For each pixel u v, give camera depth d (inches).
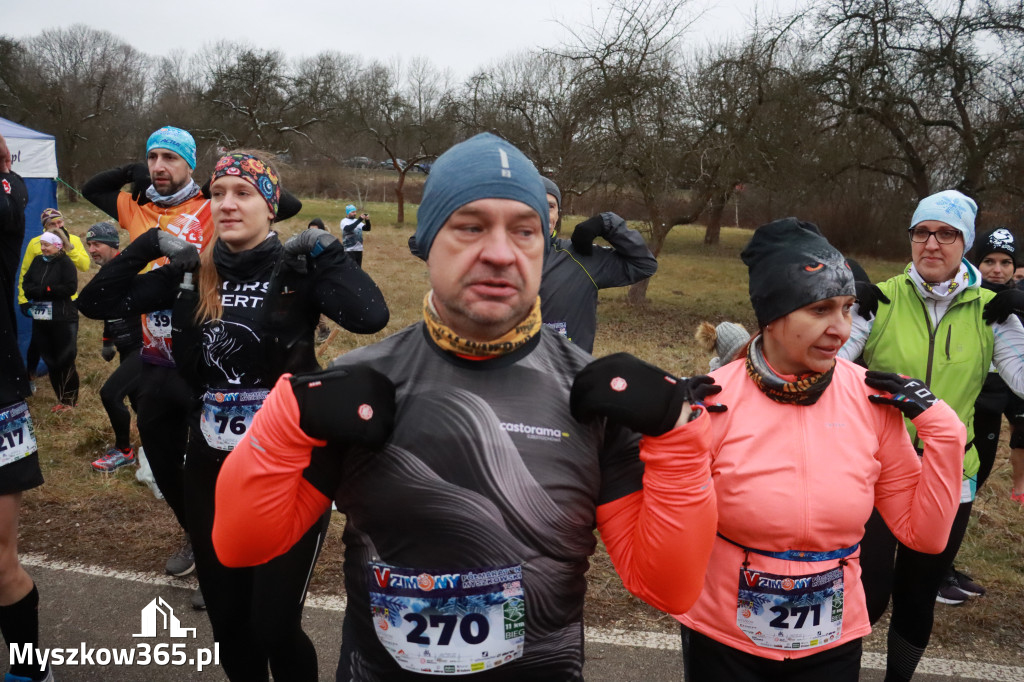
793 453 72.4
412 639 50.9
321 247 92.4
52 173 332.5
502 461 49.2
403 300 516.7
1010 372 99.7
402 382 50.8
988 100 567.8
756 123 516.4
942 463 70.7
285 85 1461.6
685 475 48.1
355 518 51.4
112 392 187.9
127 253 100.3
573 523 50.5
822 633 73.2
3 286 96.0
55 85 1373.0
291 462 48.3
